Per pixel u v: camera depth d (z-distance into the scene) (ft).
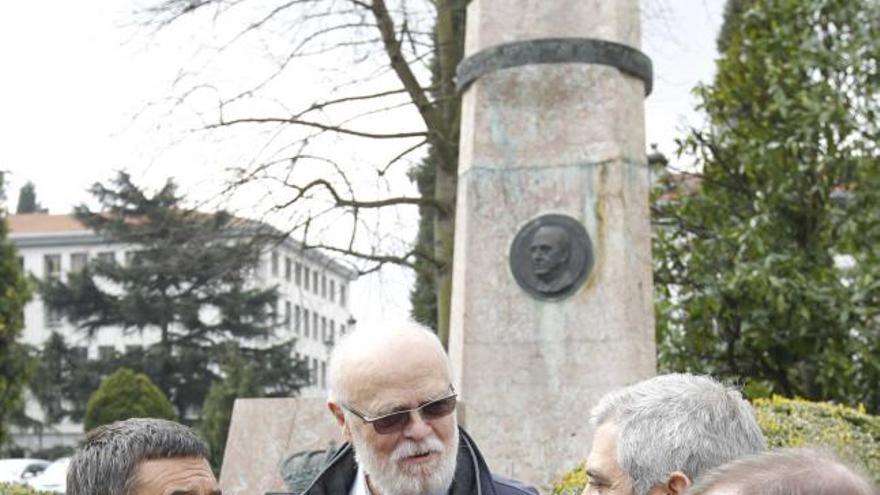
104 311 138.10
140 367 132.16
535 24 25.99
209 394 112.37
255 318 133.08
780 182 37.86
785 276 36.11
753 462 4.49
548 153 25.16
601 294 24.30
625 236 24.58
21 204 251.60
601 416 9.52
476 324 24.88
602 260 24.45
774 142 37.76
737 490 4.39
